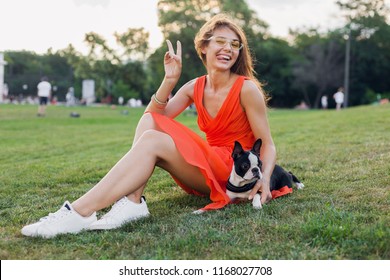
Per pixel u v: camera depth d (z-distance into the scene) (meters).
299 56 70.00
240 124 4.79
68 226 3.99
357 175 5.64
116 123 21.22
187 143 4.43
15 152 10.19
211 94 4.80
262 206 4.45
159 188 5.74
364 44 70.12
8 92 79.06
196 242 3.59
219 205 4.49
